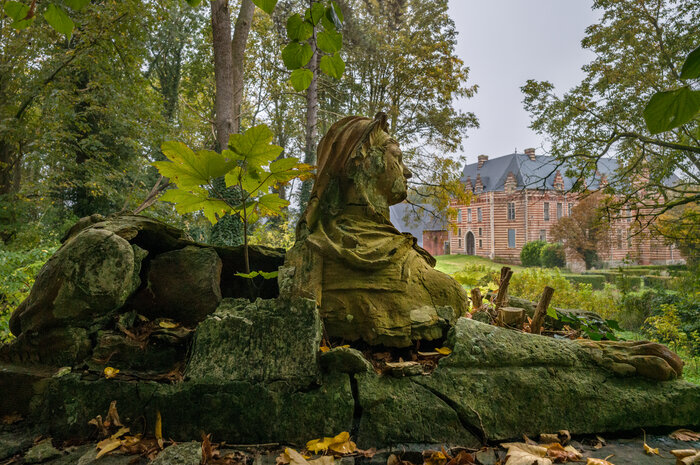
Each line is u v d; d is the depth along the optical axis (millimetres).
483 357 2275
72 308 2219
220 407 2078
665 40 9867
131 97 9789
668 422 2225
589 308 10555
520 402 2184
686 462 1857
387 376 2229
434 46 14188
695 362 7332
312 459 1886
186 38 17703
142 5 9461
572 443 2104
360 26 14516
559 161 11555
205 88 14812
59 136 9102
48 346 2268
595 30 10414
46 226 10078
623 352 2408
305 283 2586
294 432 2055
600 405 2211
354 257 2605
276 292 3213
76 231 2688
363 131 3070
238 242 7816
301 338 2248
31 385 2160
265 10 1157
